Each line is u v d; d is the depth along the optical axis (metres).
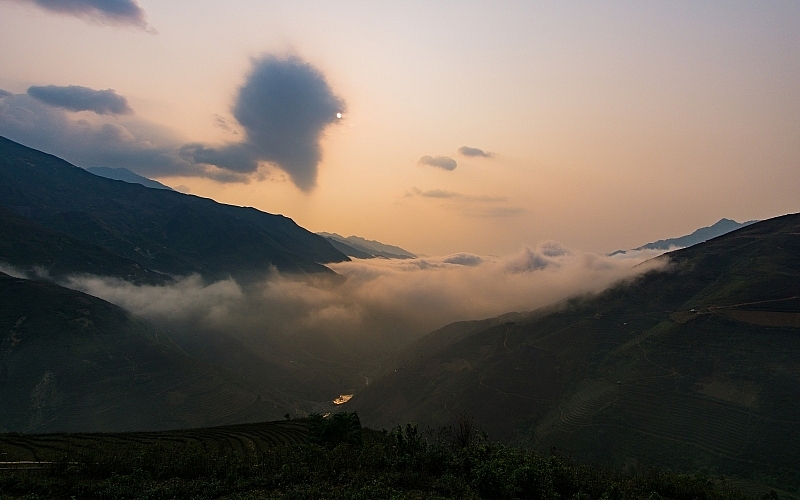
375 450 19.17
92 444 32.78
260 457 19.30
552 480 16.94
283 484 15.93
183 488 15.39
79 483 16.08
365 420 134.62
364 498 14.10
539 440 86.06
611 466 72.69
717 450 69.56
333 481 16.12
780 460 64.00
